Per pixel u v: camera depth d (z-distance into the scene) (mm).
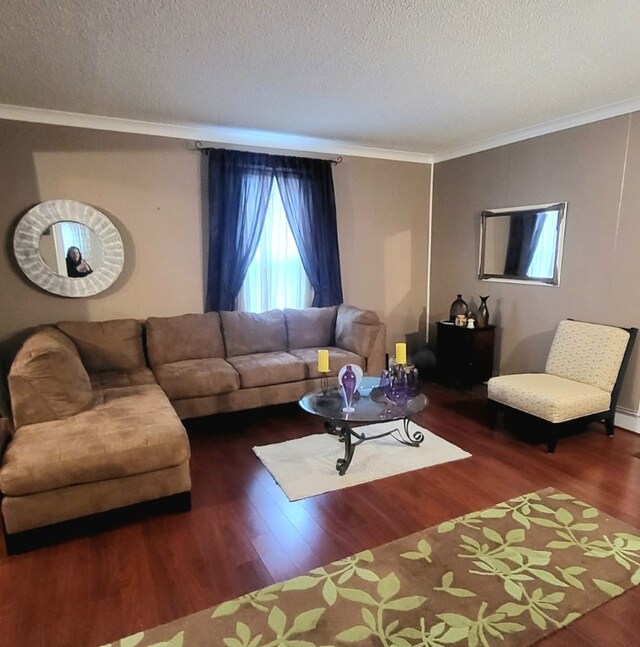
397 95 3143
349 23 2131
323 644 1646
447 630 1701
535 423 3330
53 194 3607
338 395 3150
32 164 3512
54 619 1769
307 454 3168
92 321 3785
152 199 3951
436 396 4441
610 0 1942
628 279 3455
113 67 2650
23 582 1963
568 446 3301
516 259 4316
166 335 3879
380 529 2330
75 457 2197
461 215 4902
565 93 3123
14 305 3588
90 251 3744
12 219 3502
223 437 3496
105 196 3779
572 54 2482
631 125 3332
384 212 5035
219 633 1697
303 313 4496
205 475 2900
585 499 2596
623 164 3406
